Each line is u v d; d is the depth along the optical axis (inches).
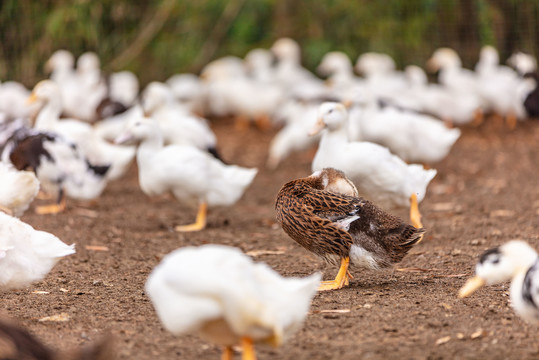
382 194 371.2
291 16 919.0
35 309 265.4
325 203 280.8
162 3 856.9
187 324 176.4
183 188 418.3
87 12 824.3
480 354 209.8
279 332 177.9
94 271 325.7
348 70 823.1
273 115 832.3
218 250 181.8
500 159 658.8
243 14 899.4
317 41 906.7
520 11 892.6
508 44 901.8
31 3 828.6
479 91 797.9
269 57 866.1
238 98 816.9
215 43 903.1
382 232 277.7
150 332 235.3
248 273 180.2
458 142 746.8
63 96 784.3
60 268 330.0
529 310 203.3
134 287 297.7
